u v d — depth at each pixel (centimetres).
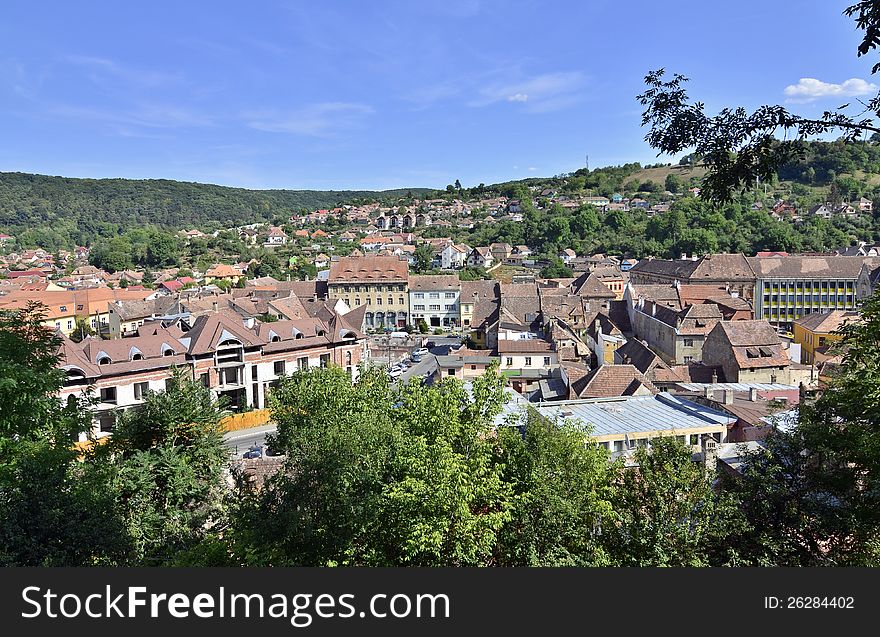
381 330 13800
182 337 7081
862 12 1126
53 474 2473
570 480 2566
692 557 2242
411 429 2916
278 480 2833
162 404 3531
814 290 12094
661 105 1345
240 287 15750
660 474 2388
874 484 2133
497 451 2870
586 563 2277
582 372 6662
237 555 2570
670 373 6450
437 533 2145
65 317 12588
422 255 19462
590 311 10562
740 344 6562
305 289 14262
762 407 4412
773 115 1278
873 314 2294
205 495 3406
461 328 13538
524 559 2344
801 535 2334
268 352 7312
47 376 2684
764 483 2361
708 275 12381
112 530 2566
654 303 9438
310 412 4172
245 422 6706
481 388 2883
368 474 2603
